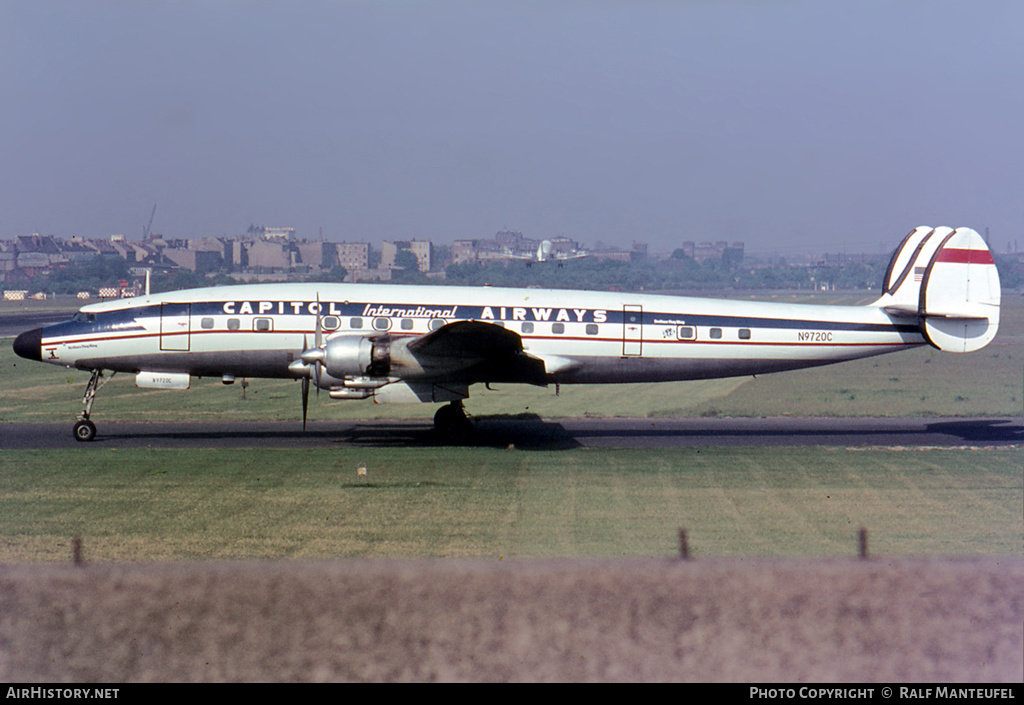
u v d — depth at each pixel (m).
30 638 42.16
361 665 39.19
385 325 107.31
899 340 116.75
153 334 107.69
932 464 94.25
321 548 59.97
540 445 105.50
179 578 49.88
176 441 107.94
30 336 107.94
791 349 114.00
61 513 70.56
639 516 70.56
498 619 44.19
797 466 92.50
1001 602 45.44
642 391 171.62
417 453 98.94
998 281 114.62
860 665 39.31
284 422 125.81
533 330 108.81
